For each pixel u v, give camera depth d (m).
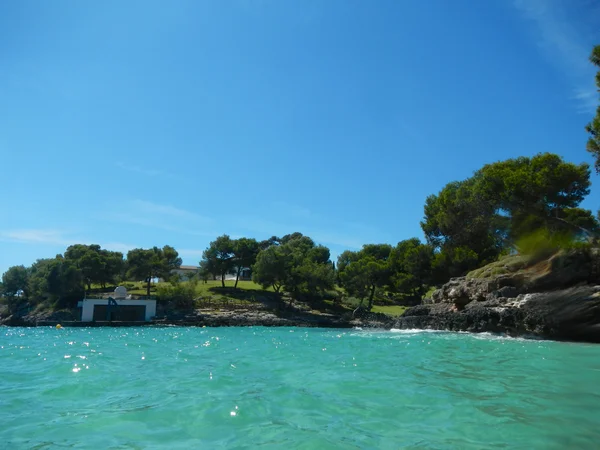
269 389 11.16
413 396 10.20
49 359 18.33
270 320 73.94
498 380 12.25
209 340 32.47
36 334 47.19
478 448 6.68
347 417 8.51
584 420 8.16
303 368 14.88
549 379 12.46
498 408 9.05
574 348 22.59
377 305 86.88
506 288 35.31
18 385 11.97
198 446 6.88
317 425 7.98
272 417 8.53
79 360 17.81
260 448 6.75
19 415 8.79
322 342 27.27
